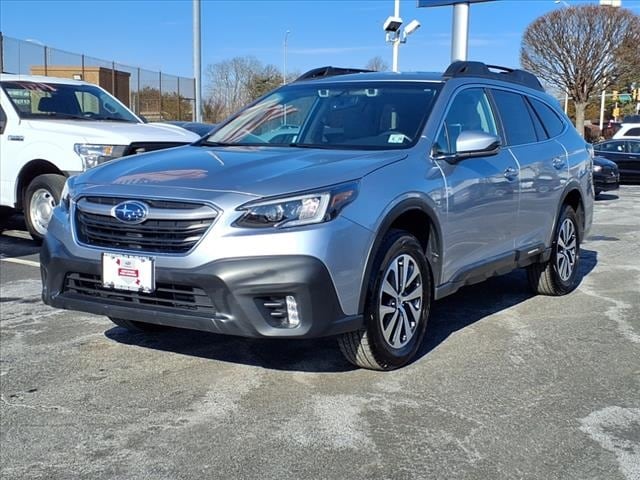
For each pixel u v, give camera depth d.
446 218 4.75
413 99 5.18
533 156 5.96
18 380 4.41
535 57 41.09
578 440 3.67
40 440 3.63
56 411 3.97
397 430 3.74
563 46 39.94
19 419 3.87
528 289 6.88
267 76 48.75
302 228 3.81
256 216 3.82
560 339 5.31
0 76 9.23
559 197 6.35
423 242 4.73
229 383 4.36
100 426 3.79
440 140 4.95
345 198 3.99
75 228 4.27
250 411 3.96
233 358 4.80
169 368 4.61
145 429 3.75
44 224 8.51
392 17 21.95
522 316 5.94
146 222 3.98
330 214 3.90
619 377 4.55
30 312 5.90
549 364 4.77
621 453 3.54
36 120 8.63
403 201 4.33
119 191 4.13
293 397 4.15
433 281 4.79
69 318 5.72
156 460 3.43
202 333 5.31
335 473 3.31
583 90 40.72
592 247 9.68
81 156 8.01
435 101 5.12
